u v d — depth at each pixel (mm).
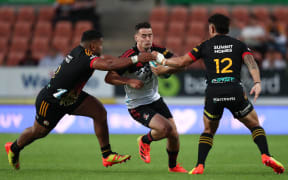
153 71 23078
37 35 69312
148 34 23250
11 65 64438
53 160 29297
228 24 22250
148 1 78688
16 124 51062
